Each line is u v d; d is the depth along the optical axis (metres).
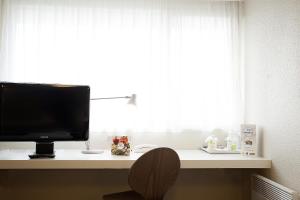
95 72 2.39
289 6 1.85
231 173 2.54
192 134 2.51
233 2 2.55
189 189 2.50
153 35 2.48
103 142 2.40
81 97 2.09
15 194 2.33
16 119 1.97
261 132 2.19
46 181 2.36
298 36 1.75
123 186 2.43
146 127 2.44
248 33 2.47
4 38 2.30
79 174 2.39
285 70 1.88
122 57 2.43
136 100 2.24
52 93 2.04
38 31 2.33
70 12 2.40
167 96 2.46
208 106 2.52
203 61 2.52
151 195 1.67
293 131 1.79
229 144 2.34
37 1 2.36
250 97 2.41
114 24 2.45
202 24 2.54
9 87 1.97
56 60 2.36
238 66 2.53
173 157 1.69
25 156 1.96
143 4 2.49
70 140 2.07
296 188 1.74
